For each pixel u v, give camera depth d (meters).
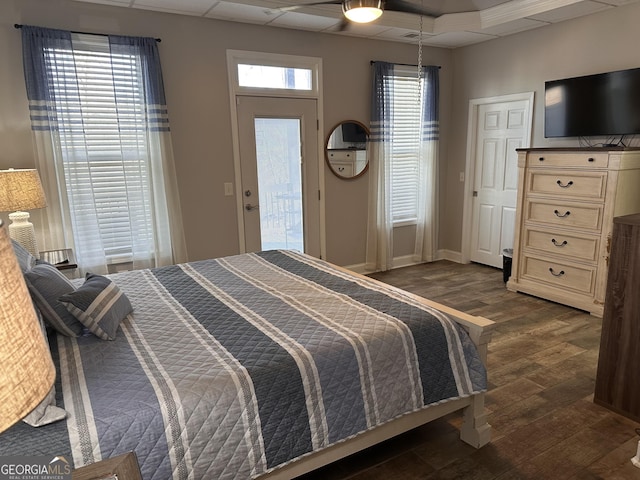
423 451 2.23
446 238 6.03
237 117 4.34
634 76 3.74
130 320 2.12
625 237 2.33
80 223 3.69
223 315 2.16
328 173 4.97
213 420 1.50
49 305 1.88
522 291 4.52
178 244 4.10
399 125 5.39
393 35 4.80
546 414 2.50
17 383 0.67
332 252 5.17
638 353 2.35
